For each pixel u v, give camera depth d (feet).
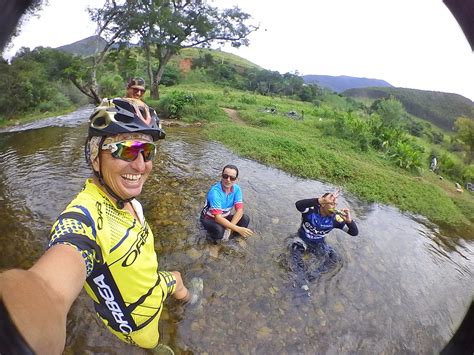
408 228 17.54
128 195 4.15
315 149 29.66
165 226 12.91
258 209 15.75
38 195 14.70
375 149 38.24
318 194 19.57
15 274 2.43
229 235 12.29
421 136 101.14
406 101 233.76
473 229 20.26
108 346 7.27
